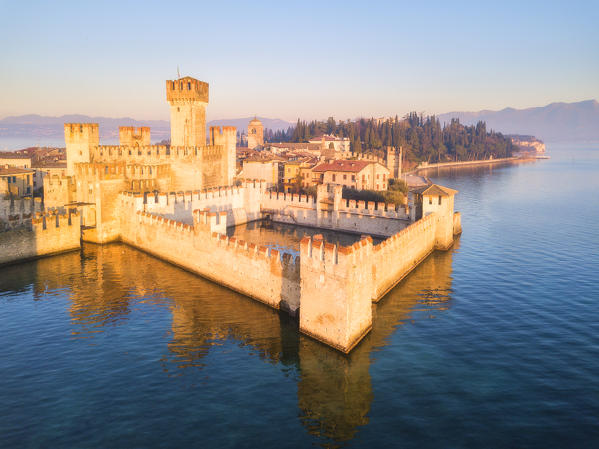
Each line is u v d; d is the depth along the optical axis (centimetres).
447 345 3856
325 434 2684
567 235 8619
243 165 13150
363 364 3531
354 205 8475
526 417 2836
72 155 8900
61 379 3284
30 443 2578
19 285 5316
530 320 4400
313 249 3841
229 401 3033
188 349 3784
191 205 8038
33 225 6319
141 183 7938
